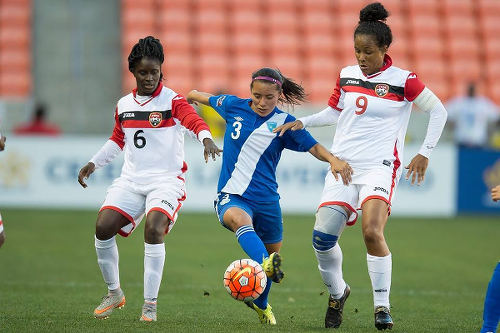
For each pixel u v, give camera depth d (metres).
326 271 22.81
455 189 58.16
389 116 22.66
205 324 22.62
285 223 51.84
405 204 57.88
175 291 30.42
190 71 76.75
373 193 21.98
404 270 37.00
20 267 35.69
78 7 78.44
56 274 34.03
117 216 23.14
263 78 22.36
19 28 76.94
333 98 23.53
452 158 58.12
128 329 20.70
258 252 21.27
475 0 84.62
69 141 56.38
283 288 31.61
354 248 43.41
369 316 25.80
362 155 22.59
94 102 74.81
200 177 56.81
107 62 76.50
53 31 77.25
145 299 23.02
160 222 22.77
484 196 58.41
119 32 78.12
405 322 24.39
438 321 24.73
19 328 20.81
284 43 79.88
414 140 65.94
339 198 22.36
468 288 32.59
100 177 56.75
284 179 56.38
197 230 48.72
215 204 23.53
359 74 22.98
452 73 79.88
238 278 20.30
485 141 66.12
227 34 79.94
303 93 24.28
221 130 61.22
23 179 56.34
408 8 83.62
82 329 20.61
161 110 23.45
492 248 44.22
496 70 80.50
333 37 81.06
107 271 23.50
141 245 43.00
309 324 23.66
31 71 75.19
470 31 82.75
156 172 23.58
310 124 23.42
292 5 82.94
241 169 23.00
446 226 52.81
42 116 60.75
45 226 48.62
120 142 24.52
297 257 39.72
